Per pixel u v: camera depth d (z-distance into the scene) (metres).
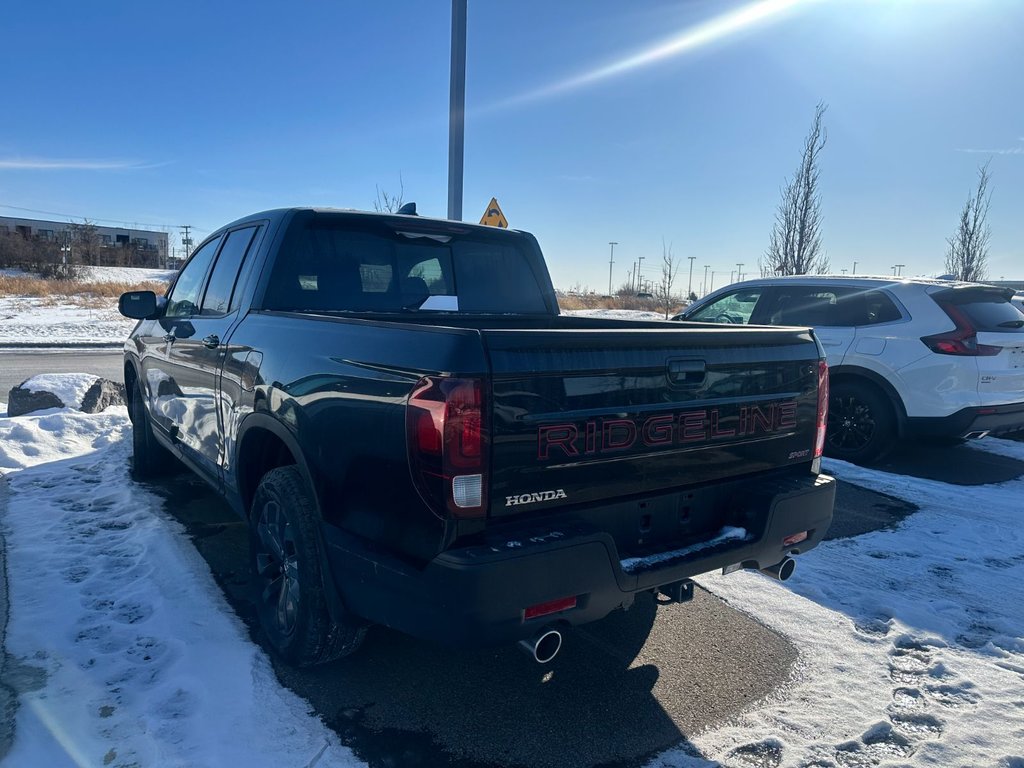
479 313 4.54
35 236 71.56
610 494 2.66
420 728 2.80
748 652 3.46
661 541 2.90
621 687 3.14
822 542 4.98
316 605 2.92
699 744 2.76
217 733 2.69
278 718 2.81
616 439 2.62
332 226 4.01
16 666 3.09
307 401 2.92
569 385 2.49
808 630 3.69
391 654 3.35
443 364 2.33
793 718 2.93
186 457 4.68
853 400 7.26
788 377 3.21
